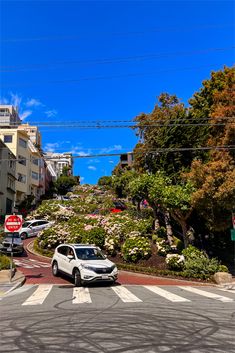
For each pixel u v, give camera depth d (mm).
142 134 32750
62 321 8852
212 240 28141
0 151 50344
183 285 17719
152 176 24688
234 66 28797
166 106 33656
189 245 22141
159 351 6418
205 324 8602
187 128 26062
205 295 13953
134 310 10344
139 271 21469
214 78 29219
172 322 8781
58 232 29844
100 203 63656
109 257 24578
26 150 60938
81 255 17047
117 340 7133
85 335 7516
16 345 6844
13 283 15898
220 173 19516
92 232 26516
